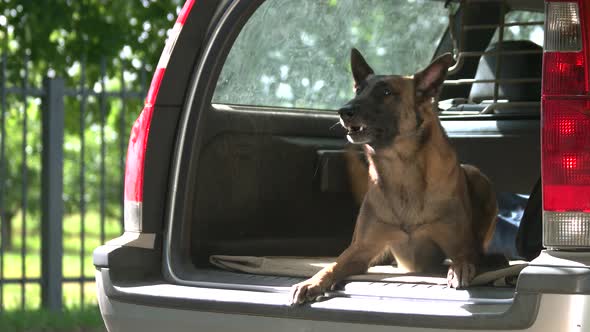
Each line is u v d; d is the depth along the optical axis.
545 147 2.79
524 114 4.51
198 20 3.83
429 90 3.87
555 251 2.76
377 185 3.91
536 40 5.23
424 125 3.83
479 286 3.27
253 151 4.35
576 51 2.79
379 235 3.93
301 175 4.61
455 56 4.75
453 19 4.82
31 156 24.84
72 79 10.53
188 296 3.30
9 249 26.28
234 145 4.24
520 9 5.10
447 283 3.31
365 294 3.12
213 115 4.13
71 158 27.52
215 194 4.14
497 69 4.61
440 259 4.07
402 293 3.06
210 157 4.11
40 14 9.73
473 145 4.64
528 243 3.84
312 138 4.68
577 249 2.74
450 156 3.87
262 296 3.21
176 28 3.84
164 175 3.78
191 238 4.00
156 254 3.73
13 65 9.90
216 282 3.46
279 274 3.65
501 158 4.57
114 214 28.83
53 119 8.45
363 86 3.97
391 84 3.88
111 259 3.55
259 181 4.38
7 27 9.96
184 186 3.77
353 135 3.83
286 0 4.45
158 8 10.26
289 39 4.60
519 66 4.66
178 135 3.80
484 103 4.83
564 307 2.62
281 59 4.59
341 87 5.02
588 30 2.80
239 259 3.87
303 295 3.12
